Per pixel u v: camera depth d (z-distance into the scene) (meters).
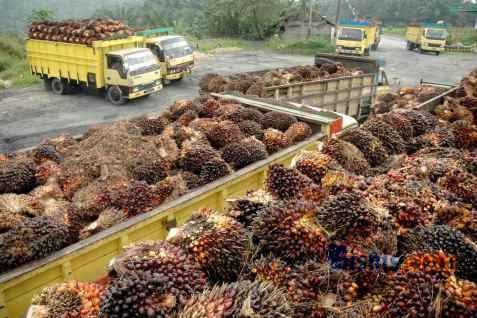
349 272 3.55
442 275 3.17
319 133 7.96
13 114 18.44
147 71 19.75
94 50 19.02
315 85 14.03
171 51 23.47
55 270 4.12
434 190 4.67
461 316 2.96
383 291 3.35
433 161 5.58
